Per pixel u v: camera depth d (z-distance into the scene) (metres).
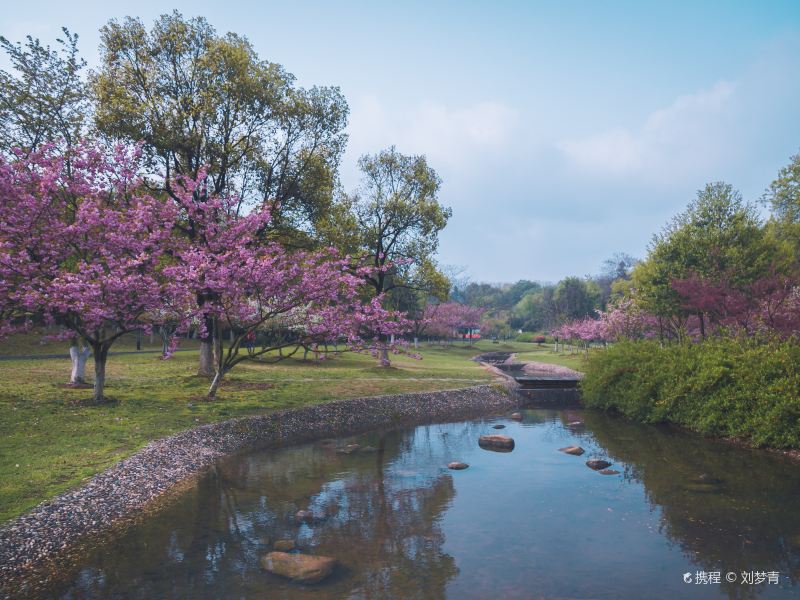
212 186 23.97
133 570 7.36
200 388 22.03
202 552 8.05
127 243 15.51
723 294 25.47
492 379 32.06
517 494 11.33
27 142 20.56
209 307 18.14
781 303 22.70
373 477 12.65
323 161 27.80
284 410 18.75
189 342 50.84
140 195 19.19
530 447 16.45
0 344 36.00
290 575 7.18
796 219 40.78
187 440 14.21
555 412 24.59
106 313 15.03
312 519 9.59
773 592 6.84
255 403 19.53
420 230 36.41
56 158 15.83
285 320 21.50
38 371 24.70
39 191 15.07
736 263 28.97
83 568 7.41
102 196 17.48
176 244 17.83
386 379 29.11
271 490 11.40
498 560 7.91
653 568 7.63
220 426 15.91
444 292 37.59
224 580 7.10
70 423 14.38
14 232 14.41
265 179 26.31
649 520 9.67
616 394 23.66
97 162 16.72
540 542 8.64
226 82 22.61
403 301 69.56
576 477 12.75
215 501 10.57
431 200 36.09
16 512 8.62
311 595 6.70
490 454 15.39
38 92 20.42
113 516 9.42
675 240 32.94
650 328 47.38
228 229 18.45
